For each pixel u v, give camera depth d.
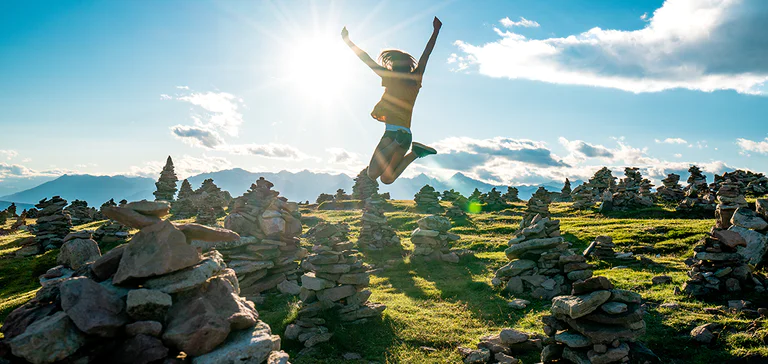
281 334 13.98
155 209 8.00
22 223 54.25
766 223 19.11
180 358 7.05
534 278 18.52
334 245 16.28
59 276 11.84
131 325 6.92
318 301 15.34
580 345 10.28
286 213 22.02
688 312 13.41
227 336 7.84
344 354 12.58
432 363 11.77
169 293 7.52
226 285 8.40
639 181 56.25
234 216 20.62
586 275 17.30
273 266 20.44
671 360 10.88
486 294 18.81
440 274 23.41
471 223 41.25
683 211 37.97
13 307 18.81
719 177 48.09
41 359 5.87
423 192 53.31
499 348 12.14
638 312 10.17
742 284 15.18
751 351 10.43
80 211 55.84
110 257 8.13
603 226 32.53
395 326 14.56
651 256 23.22
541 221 20.42
